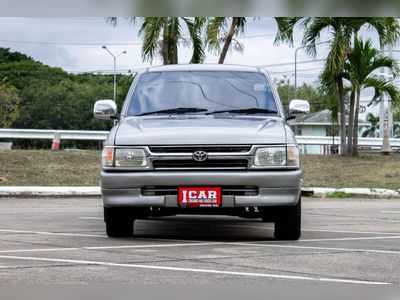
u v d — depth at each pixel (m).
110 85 89.00
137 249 8.86
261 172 9.12
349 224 12.64
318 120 76.62
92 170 23.42
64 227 11.70
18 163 23.61
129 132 9.45
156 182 9.06
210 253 8.53
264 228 11.71
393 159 27.08
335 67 25.73
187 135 9.22
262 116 10.21
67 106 83.69
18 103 81.12
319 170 24.48
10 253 8.49
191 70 11.10
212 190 9.02
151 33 24.80
